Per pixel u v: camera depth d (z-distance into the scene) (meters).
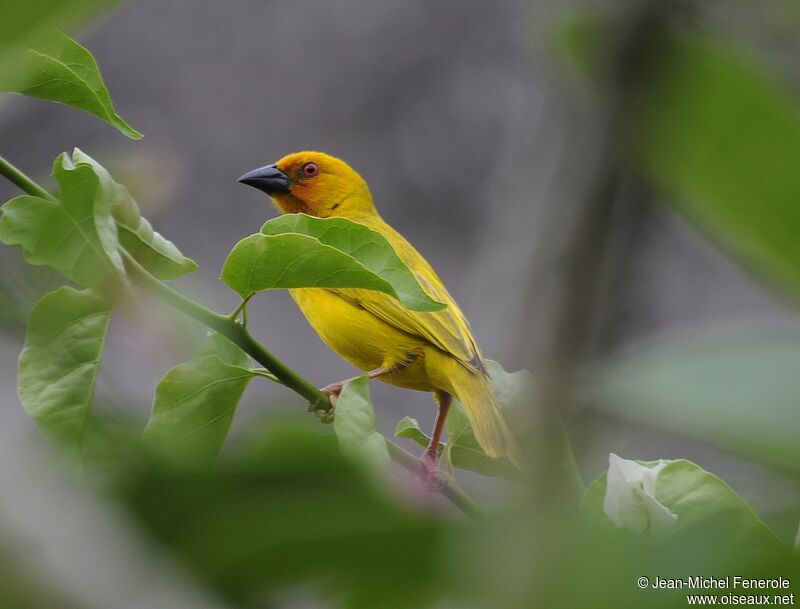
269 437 0.44
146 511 0.40
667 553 0.47
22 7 0.51
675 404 0.47
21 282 0.99
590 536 0.46
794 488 0.52
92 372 1.32
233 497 0.42
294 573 0.44
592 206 0.48
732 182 0.58
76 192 1.32
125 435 0.54
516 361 0.70
